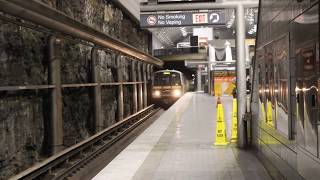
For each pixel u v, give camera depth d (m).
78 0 15.88
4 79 9.38
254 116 10.57
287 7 6.25
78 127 15.38
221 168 9.10
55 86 11.97
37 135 11.32
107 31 21.39
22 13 8.98
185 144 12.88
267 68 8.36
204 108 29.03
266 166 8.66
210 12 12.84
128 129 20.78
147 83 37.69
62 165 11.19
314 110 4.75
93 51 16.95
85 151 13.93
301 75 5.37
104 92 19.77
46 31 11.00
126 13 26.75
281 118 6.86
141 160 10.34
